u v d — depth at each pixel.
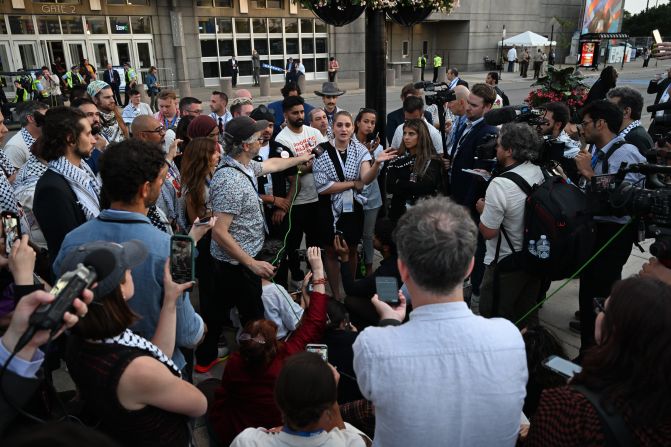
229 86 19.94
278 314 3.14
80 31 20.36
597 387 1.21
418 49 32.88
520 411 1.32
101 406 1.42
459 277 1.31
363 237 4.58
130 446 1.47
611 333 1.23
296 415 1.59
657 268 1.98
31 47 19.62
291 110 4.26
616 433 1.13
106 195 1.97
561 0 33.78
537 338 1.97
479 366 1.26
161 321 1.74
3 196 2.94
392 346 1.29
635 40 37.66
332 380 1.63
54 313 1.20
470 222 1.35
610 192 2.48
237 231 2.98
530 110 3.39
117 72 18.73
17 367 1.26
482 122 3.95
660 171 2.33
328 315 2.58
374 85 4.54
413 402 1.25
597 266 3.04
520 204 2.69
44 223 2.53
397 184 4.05
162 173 1.98
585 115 3.34
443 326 1.30
